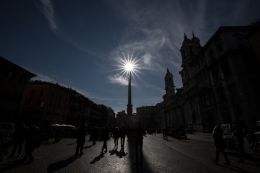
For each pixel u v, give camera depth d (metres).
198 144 17.06
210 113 35.53
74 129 29.05
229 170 6.21
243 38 29.23
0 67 25.89
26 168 6.23
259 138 11.28
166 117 78.44
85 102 60.41
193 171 6.10
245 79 26.34
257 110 24.58
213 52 33.38
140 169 6.39
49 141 19.75
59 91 42.41
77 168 6.41
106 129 11.65
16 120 28.53
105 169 6.34
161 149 13.02
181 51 52.75
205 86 36.84
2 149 8.54
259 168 6.43
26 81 31.58
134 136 7.73
